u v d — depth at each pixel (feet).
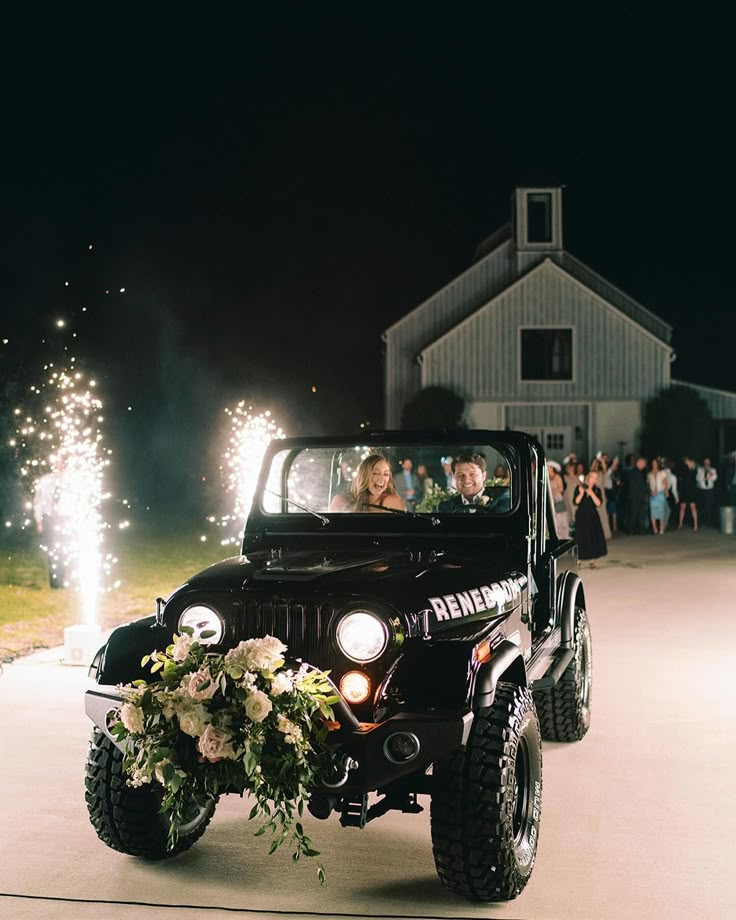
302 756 12.46
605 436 108.06
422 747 12.75
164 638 14.48
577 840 16.28
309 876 14.99
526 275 107.76
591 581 49.55
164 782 12.55
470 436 18.11
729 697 25.96
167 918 13.51
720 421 108.58
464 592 14.70
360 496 18.54
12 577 48.67
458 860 13.44
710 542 70.64
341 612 13.53
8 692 26.25
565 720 21.49
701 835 16.48
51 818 17.34
